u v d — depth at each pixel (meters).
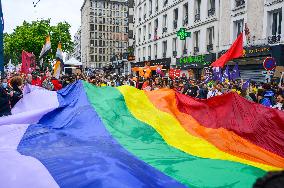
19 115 5.89
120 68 61.59
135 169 3.41
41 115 5.99
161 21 39.38
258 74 21.58
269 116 6.11
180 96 7.04
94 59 113.19
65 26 58.75
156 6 41.25
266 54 20.53
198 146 5.38
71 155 3.63
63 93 7.45
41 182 3.04
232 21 24.91
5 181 3.12
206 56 27.34
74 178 3.04
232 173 3.99
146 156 4.37
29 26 57.41
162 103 6.81
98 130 5.39
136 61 50.12
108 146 4.59
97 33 113.19
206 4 28.59
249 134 6.02
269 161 5.16
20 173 3.21
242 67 23.25
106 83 20.02
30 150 4.11
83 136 5.12
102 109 6.06
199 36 30.09
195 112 6.73
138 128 5.70
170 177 3.68
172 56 35.84
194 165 4.19
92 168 3.18
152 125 5.86
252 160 5.05
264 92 10.34
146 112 6.45
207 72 22.89
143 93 7.04
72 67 32.94
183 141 5.58
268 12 21.38
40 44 55.28
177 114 6.64
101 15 113.31
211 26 27.66
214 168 4.15
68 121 5.78
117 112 6.15
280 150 5.82
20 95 8.60
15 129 5.23
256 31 22.34
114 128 5.53
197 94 14.46
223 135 5.95
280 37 20.30
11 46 57.56
